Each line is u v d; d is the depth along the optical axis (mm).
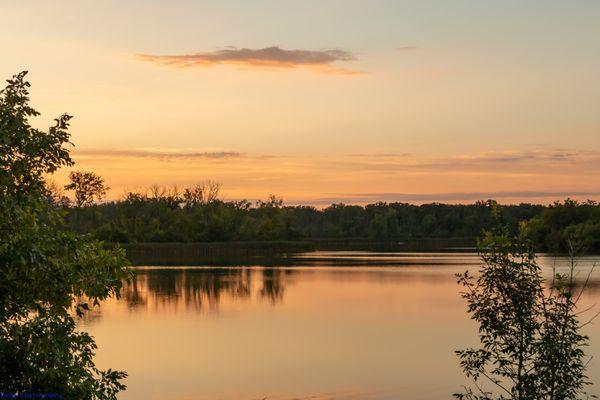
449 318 36750
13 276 8047
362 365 24688
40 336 8336
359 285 56094
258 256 110125
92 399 8914
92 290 8734
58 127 8469
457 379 22141
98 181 124062
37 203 8398
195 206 138875
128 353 27109
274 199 145875
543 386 10344
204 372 23703
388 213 191625
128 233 116625
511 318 10766
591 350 24938
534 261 10914
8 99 8094
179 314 38781
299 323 35281
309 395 20547
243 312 39844
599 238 96625
